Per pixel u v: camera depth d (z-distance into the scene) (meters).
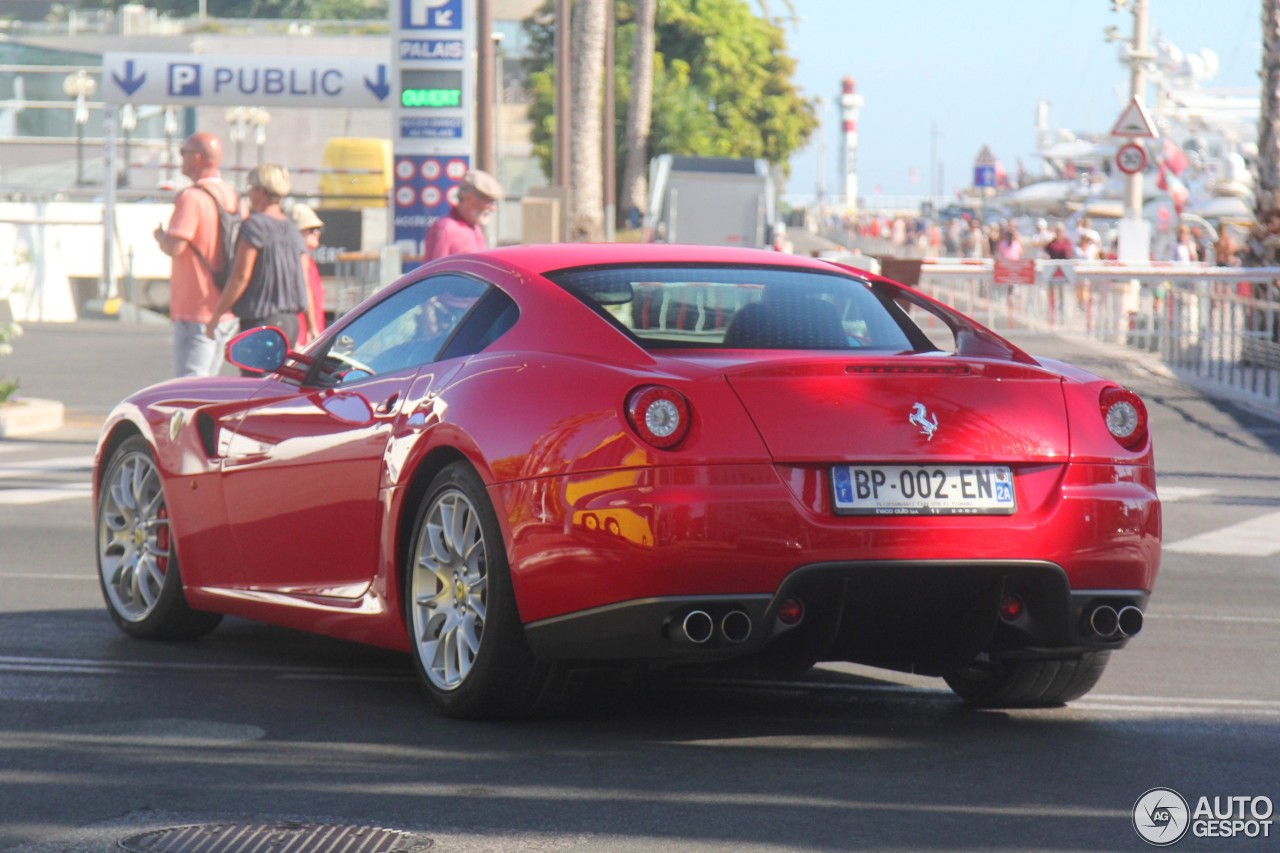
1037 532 10.27
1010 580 10.36
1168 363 46.25
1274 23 50.44
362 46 96.12
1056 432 10.48
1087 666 11.49
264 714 11.07
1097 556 10.47
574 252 11.73
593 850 8.12
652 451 9.84
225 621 14.86
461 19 41.25
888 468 10.06
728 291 11.32
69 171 81.62
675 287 11.25
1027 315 47.31
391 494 11.29
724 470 9.85
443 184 41.53
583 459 10.03
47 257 62.00
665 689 12.13
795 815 8.80
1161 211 87.19
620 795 9.14
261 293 21.31
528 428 10.34
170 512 13.51
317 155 95.00
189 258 22.42
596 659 10.27
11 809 8.74
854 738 10.70
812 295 11.55
